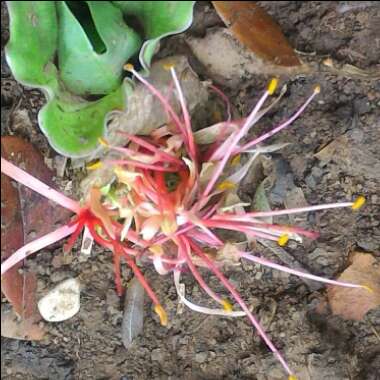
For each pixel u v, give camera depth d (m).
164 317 0.22
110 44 0.21
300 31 0.23
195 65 0.23
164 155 0.22
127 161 0.21
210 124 0.23
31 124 0.23
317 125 0.24
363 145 0.24
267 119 0.24
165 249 0.23
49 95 0.21
